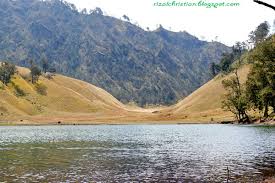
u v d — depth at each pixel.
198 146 62.66
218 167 38.31
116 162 43.66
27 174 35.09
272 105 123.19
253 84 128.88
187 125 158.88
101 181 31.36
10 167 39.75
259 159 43.81
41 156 50.38
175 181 31.03
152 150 57.94
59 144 70.25
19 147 64.12
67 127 159.38
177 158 46.81
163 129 127.94
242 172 34.72
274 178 30.95
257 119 141.88
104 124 190.00
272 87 117.69
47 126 173.88
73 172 36.19
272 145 60.78
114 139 83.38
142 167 39.31
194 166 39.44
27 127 162.00
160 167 39.12
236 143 65.62
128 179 32.16
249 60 131.00
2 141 78.06
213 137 82.06
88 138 87.25
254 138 75.06
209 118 187.25
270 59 119.38
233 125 139.12
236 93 150.38
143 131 117.44
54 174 35.03
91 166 40.38
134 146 65.44
